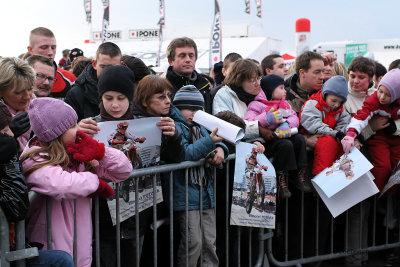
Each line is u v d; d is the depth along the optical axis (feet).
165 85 9.70
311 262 13.39
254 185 11.04
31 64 10.66
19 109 8.85
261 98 12.27
